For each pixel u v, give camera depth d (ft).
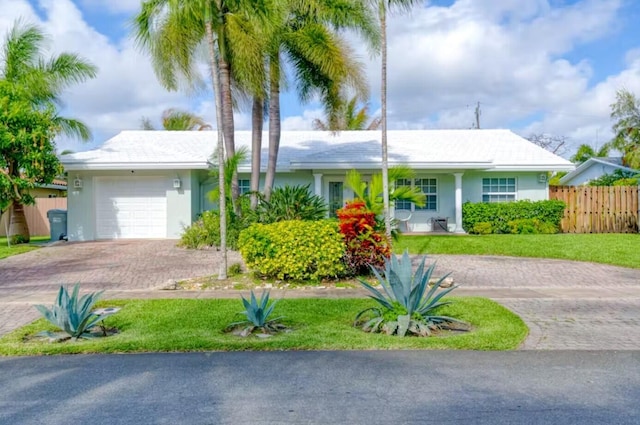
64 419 13.55
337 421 13.29
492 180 69.26
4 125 50.31
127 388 15.80
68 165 58.59
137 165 58.95
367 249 34.76
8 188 51.60
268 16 44.78
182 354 19.30
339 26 50.98
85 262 44.01
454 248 50.21
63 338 21.35
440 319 22.86
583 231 67.26
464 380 16.25
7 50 57.00
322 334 21.48
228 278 35.50
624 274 37.63
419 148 71.46
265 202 47.70
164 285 32.68
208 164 59.47
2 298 30.04
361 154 66.74
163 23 45.24
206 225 52.60
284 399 14.79
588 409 13.96
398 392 15.26
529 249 49.26
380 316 22.99
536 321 24.06
